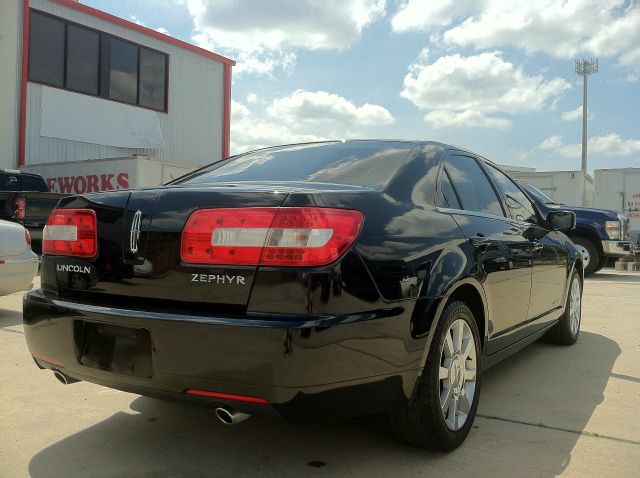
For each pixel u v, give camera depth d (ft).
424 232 9.04
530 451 9.49
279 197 7.65
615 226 37.88
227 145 71.61
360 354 7.61
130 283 8.25
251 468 8.81
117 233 8.46
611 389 12.89
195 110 67.77
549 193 56.65
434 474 8.61
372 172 9.77
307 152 11.30
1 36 51.08
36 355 9.30
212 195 8.00
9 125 50.90
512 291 11.88
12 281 19.03
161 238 8.05
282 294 7.31
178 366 7.59
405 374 8.30
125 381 8.13
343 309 7.47
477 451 9.48
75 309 8.49
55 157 54.34
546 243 14.40
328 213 7.63
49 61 53.93
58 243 9.19
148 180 45.24
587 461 9.11
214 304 7.63
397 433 9.33
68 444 9.65
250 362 7.20
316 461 9.05
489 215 11.89
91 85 57.36
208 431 10.21
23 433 10.08
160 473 8.64
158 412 11.11
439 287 8.84
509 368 14.62
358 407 7.83
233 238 7.58
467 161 12.28
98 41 57.77
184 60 66.28
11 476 8.52
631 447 9.68
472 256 10.00
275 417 7.46
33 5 52.44
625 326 20.39
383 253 8.04
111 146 59.11
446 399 9.36
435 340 8.92
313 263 7.36
